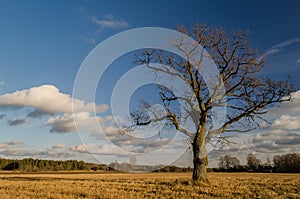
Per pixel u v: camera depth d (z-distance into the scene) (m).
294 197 18.77
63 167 100.00
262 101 24.52
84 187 22.58
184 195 18.41
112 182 27.91
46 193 18.84
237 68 24.69
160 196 18.12
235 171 73.56
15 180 34.09
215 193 19.25
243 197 18.27
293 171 73.06
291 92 24.39
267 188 22.06
